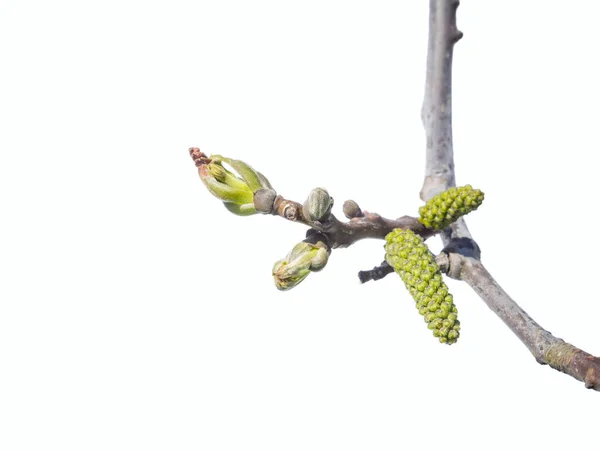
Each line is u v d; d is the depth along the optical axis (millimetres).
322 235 535
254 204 528
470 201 542
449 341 515
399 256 527
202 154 533
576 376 515
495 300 542
